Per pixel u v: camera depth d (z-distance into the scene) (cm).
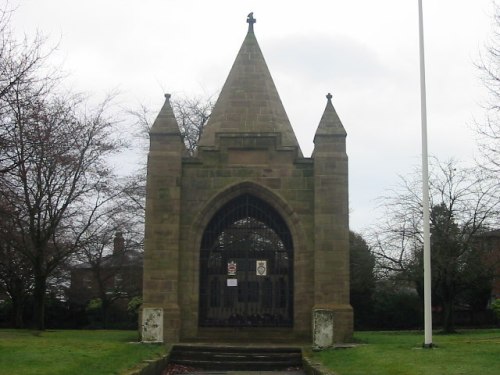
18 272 3359
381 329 4644
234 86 2564
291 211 2366
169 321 2256
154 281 2294
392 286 3872
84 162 3038
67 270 4212
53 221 2798
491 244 3562
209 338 2322
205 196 2384
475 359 1591
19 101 2080
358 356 1780
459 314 4572
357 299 4656
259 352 2073
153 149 2377
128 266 4447
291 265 2381
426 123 1995
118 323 4556
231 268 2398
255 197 2417
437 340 2277
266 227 2436
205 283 2381
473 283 3416
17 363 1459
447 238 3275
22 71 2072
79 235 3162
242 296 2391
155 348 2031
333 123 2377
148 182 2353
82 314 4600
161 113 2406
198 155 2405
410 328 4616
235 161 2403
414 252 3497
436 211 3397
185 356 2055
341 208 2325
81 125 2947
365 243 4109
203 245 2400
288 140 2544
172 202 2342
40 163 2536
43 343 1905
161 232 2323
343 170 2345
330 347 2034
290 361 2011
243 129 2495
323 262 2291
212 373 1878
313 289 2316
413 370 1459
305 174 2389
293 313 2336
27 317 4119
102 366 1531
